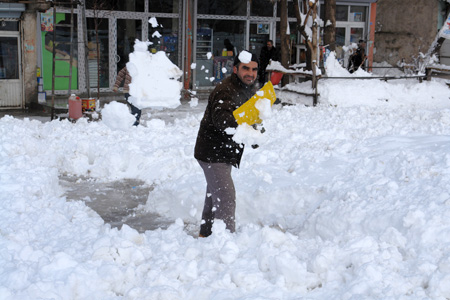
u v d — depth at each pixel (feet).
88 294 11.35
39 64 51.93
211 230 15.28
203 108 51.34
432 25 75.31
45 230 15.39
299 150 23.97
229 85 14.23
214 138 14.80
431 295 10.50
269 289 11.21
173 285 11.67
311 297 10.98
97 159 25.84
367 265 11.20
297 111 42.27
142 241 14.35
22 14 48.21
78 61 55.06
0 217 15.83
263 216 18.45
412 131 27.53
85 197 21.58
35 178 20.29
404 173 17.53
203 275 11.99
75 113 39.86
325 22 54.19
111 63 57.72
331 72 51.55
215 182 15.11
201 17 63.05
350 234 13.78
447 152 19.19
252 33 67.26
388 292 10.46
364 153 21.97
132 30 59.16
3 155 23.84
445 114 32.24
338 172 19.62
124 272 12.09
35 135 29.17
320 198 17.74
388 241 13.05
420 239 12.81
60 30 53.47
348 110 40.98
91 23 55.77
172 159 24.45
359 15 72.18
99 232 15.29
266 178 19.13
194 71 63.21
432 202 14.23
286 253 11.85
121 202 21.29
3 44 48.32
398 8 78.54
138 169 24.76
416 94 48.93
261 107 11.84
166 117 44.83
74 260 12.14
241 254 12.94
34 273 11.72
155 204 20.30
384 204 15.05
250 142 12.27
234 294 11.03
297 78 56.44
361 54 65.57
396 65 79.05
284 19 54.65
